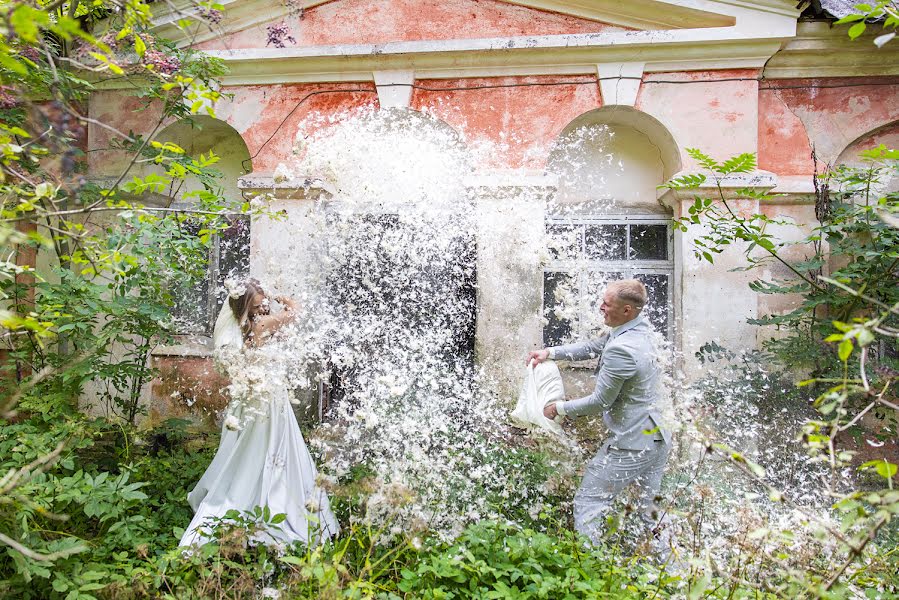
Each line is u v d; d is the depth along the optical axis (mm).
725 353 4691
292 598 2527
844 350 1702
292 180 5000
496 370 4852
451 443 3879
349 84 5199
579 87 4984
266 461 3492
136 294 4910
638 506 3174
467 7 5137
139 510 3639
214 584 2709
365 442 3740
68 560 2764
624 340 3434
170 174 3166
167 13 5137
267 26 5320
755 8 4688
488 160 5023
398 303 4449
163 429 4598
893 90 4879
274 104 5250
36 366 4156
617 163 5426
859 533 1879
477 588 2586
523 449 4008
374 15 5219
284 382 3676
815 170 4699
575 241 4504
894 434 4273
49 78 3451
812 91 4957
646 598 2520
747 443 4375
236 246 5652
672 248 5328
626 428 3414
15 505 2588
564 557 2768
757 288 4449
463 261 4879
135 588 2672
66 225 3100
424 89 5129
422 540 2916
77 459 4016
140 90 4324
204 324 5645
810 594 2256
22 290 4172
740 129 4816
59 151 3293
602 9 4945
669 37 4727
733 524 3055
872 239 4211
